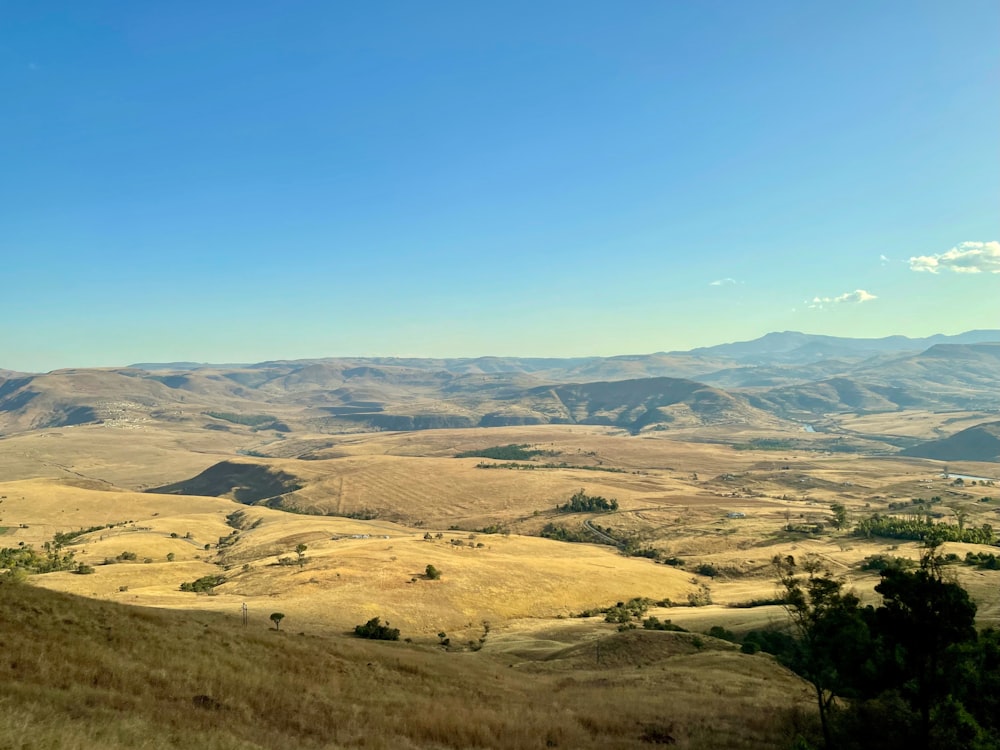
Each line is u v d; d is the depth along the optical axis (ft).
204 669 110.52
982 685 96.37
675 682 184.44
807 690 177.17
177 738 70.18
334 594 430.20
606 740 115.34
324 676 130.93
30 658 90.02
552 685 187.32
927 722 96.32
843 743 106.63
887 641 101.04
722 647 264.11
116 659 101.76
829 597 105.60
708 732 123.44
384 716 108.78
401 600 431.84
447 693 142.72
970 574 390.63
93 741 61.41
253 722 89.35
